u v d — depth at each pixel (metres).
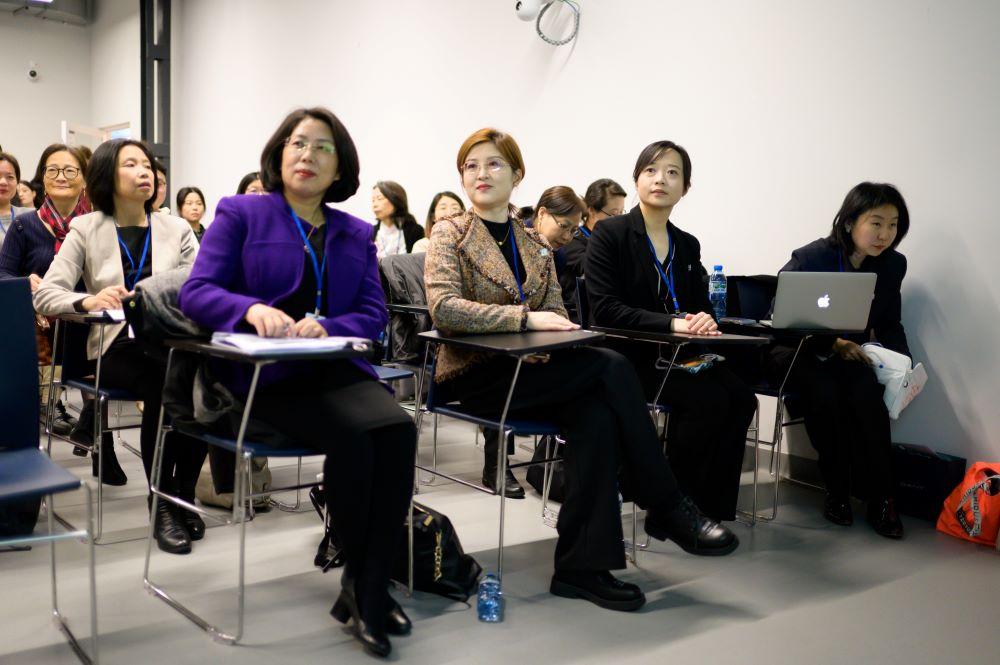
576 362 2.22
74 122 11.81
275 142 2.07
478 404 2.33
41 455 1.78
